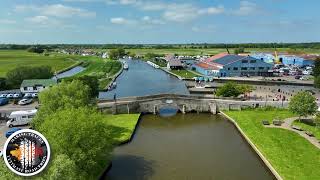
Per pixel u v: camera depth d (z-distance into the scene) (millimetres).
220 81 199750
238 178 67312
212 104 123938
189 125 109125
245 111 118750
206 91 164625
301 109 96250
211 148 86000
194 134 98938
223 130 103062
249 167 73188
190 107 125375
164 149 84938
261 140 85625
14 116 91250
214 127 106562
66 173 48281
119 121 107375
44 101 78625
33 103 121938
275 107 119375
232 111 120375
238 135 97500
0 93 140000
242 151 83688
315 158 72062
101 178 66312
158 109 123562
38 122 76125
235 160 77375
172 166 73375
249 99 131125
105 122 70125
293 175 64000
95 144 61094
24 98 128500
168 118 118625
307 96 97062
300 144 80938
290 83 185750
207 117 119750
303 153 75125
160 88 183250
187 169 71812
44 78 173375
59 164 47688
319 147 78375
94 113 67562
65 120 59656
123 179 66750
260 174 69438
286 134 89062
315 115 99500
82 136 58938
